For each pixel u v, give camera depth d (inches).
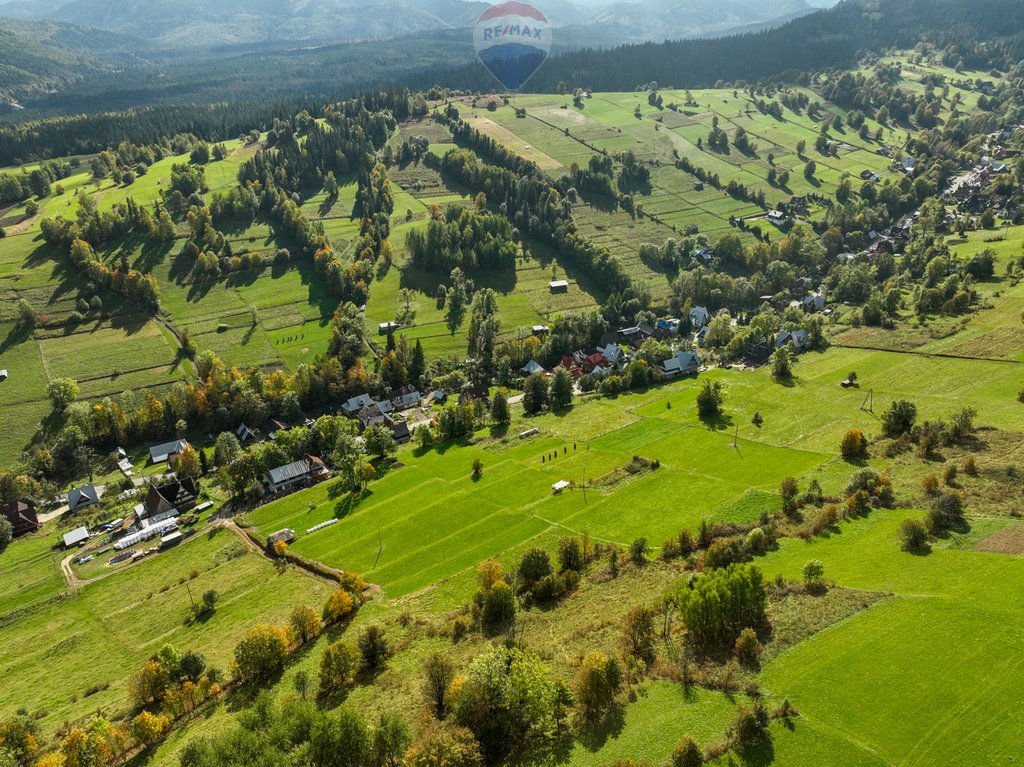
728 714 2073.1
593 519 4040.4
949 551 2817.4
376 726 2245.3
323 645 3196.4
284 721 2337.6
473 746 2059.5
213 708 2876.5
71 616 4055.1
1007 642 2165.4
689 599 2477.9
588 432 5625.0
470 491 4726.9
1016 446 3949.3
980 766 1774.1
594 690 2170.3
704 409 5644.7
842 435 4793.3
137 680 3002.0
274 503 5123.0
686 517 3914.9
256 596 3855.8
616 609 2952.8
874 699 2031.3
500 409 6215.6
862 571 2815.0
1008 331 6087.6
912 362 5999.0
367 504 4805.6
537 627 2942.9
